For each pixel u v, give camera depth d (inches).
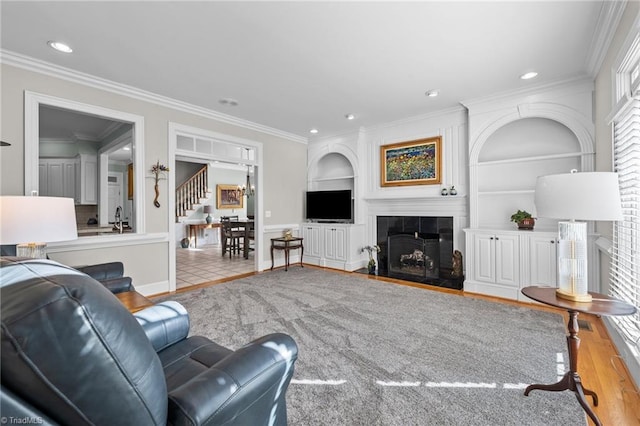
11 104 112.0
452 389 71.4
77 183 233.3
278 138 222.1
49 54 110.8
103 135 219.8
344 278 183.6
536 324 110.0
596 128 122.6
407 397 68.4
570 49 107.0
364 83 136.1
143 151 149.7
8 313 23.0
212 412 35.4
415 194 188.5
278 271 206.7
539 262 134.0
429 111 175.8
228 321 114.0
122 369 26.9
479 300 138.9
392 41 102.1
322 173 247.1
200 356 56.7
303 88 142.4
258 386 41.7
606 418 61.9
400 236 197.0
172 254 159.3
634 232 78.6
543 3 83.0
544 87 136.6
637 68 82.3
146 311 61.1
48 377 23.6
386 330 105.3
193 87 141.6
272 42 102.7
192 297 145.3
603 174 58.0
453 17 89.3
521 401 66.8
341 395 69.2
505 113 147.8
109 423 27.0
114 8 84.7
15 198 71.7
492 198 160.7
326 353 89.0
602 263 116.0
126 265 143.8
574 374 64.0
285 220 227.8
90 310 25.1
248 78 131.2
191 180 366.9
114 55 111.6
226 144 190.4
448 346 93.0
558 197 62.1
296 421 60.6
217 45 104.6
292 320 115.0
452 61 115.9
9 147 111.7
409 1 82.4
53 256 122.6
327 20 90.8
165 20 90.5
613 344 93.4
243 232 289.1
